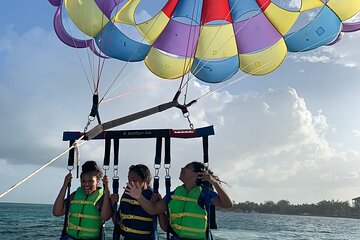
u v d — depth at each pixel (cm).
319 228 4178
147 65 568
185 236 369
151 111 410
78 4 514
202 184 377
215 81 579
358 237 3025
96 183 392
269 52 571
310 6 551
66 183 398
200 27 568
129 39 541
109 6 516
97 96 409
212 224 372
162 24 567
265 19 571
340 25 546
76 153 386
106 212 379
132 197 381
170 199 385
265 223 4594
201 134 402
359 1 530
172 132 408
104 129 402
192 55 566
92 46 540
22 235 1830
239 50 582
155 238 375
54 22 508
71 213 389
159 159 404
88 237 383
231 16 569
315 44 554
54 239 1712
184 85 418
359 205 9912
